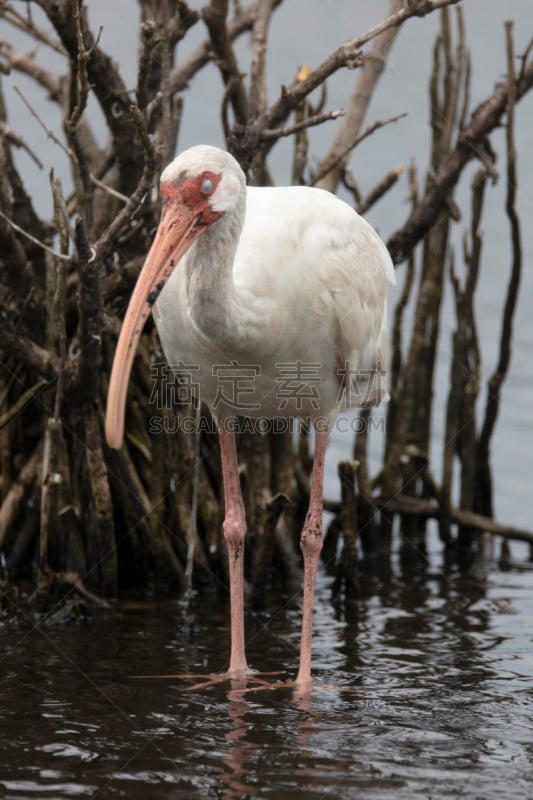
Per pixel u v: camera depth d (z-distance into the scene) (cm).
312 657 1027
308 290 976
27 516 1248
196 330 948
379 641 1070
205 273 912
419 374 1410
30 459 1249
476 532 1447
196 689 938
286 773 766
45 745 810
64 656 1015
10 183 1202
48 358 1174
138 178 1224
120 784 746
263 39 1292
